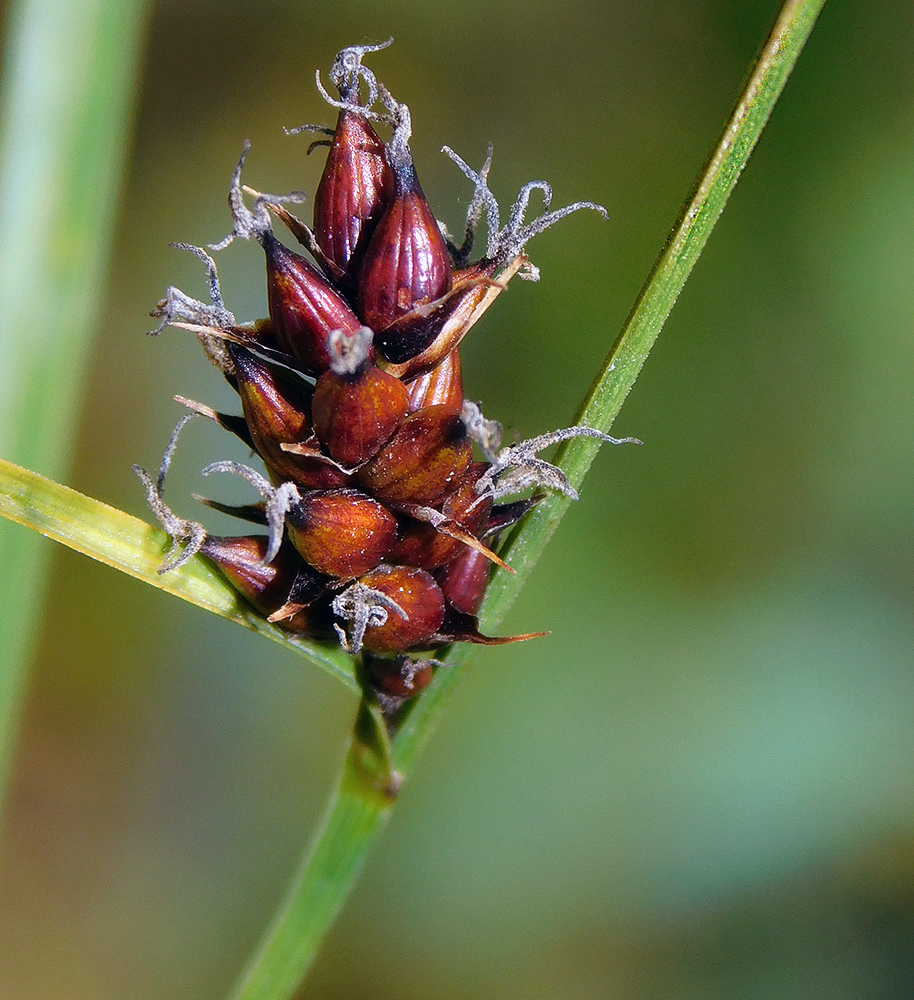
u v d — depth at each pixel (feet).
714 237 0.47
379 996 0.46
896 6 0.46
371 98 0.34
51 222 0.35
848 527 0.46
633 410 0.47
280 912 0.36
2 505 0.34
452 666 0.36
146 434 0.49
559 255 0.47
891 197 0.45
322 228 0.34
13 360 0.35
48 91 0.35
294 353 0.34
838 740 0.45
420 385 0.34
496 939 0.46
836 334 0.46
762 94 0.35
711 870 0.45
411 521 0.34
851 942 0.45
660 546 0.47
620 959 0.45
